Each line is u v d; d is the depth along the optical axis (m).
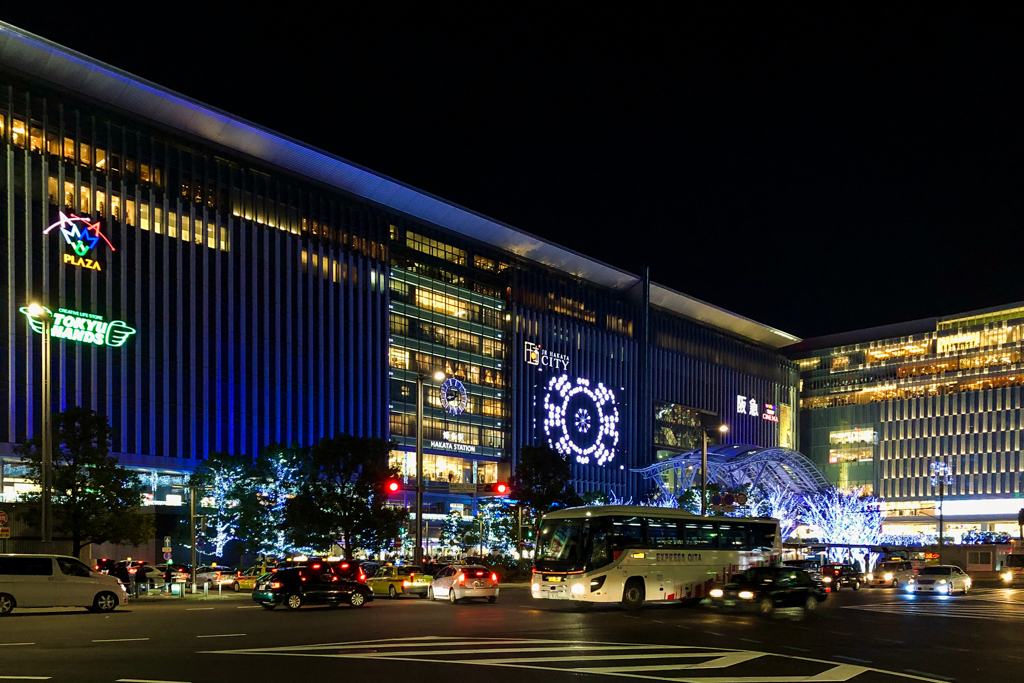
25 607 30.00
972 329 149.00
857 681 14.66
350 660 16.67
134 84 73.50
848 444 159.62
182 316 75.44
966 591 49.19
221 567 60.91
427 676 14.70
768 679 14.66
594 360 122.38
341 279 90.75
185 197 77.50
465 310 106.56
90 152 71.19
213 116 79.00
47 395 36.22
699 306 142.00
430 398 99.88
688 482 113.50
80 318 67.88
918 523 148.75
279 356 83.19
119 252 71.75
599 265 124.56
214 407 76.81
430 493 97.19
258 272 82.69
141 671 15.20
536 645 19.31
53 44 68.25
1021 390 141.00
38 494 41.91
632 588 31.73
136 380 71.31
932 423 150.12
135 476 44.19
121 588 31.28
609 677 14.70
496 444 107.94
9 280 64.38
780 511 102.56
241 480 62.69
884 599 41.22
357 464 53.22
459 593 34.81
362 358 91.75
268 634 21.80
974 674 15.77
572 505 64.75
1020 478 138.62
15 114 66.94
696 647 19.19
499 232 110.31
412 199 98.81
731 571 34.53
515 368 110.69
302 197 88.31
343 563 33.38
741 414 149.38
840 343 164.88
